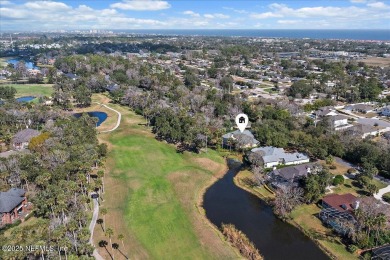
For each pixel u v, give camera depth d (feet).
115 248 244.83
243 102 628.28
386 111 608.60
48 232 225.76
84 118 501.15
